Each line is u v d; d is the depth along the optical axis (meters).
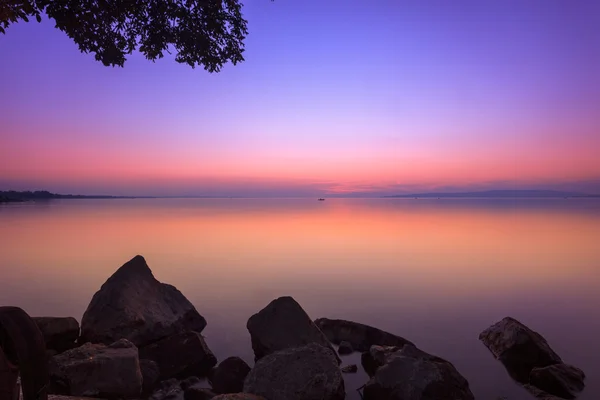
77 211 92.50
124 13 7.11
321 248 27.61
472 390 7.42
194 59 8.11
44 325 8.59
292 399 6.11
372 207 138.25
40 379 1.60
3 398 1.58
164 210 104.06
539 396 7.18
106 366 6.57
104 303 9.27
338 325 9.97
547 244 29.17
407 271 19.25
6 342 1.60
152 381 7.42
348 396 7.11
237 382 7.41
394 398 6.47
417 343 9.84
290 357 6.83
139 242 30.77
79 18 6.69
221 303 13.73
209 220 59.41
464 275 18.23
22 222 52.62
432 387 6.43
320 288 15.83
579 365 8.53
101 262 21.34
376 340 9.38
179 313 10.47
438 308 12.99
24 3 5.90
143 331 9.05
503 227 44.34
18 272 18.55
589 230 39.94
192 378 7.80
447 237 34.38
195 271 19.33
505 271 19.09
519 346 8.66
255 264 21.30
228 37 7.91
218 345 9.86
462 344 9.76
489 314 12.29
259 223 52.91
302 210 107.44
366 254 24.72
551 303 13.53
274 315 8.75
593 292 15.02
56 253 24.62
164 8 7.22
